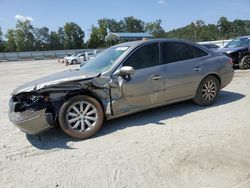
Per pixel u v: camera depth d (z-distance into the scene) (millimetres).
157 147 4234
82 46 98625
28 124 4449
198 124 5145
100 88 4859
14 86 12570
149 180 3342
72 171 3689
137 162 3809
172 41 5777
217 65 6277
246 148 4008
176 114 5805
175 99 5777
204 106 6285
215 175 3342
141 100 5281
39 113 4453
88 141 4660
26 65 35781
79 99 4688
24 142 4797
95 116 4848
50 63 38844
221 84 6469
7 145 4695
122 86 5020
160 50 5562
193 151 4008
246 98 6934
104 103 4934
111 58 5359
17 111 4555
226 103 6523
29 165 3932
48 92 4508
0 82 14664
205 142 4301
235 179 3234
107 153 4152
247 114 5590
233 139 4352
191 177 3336
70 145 4539
